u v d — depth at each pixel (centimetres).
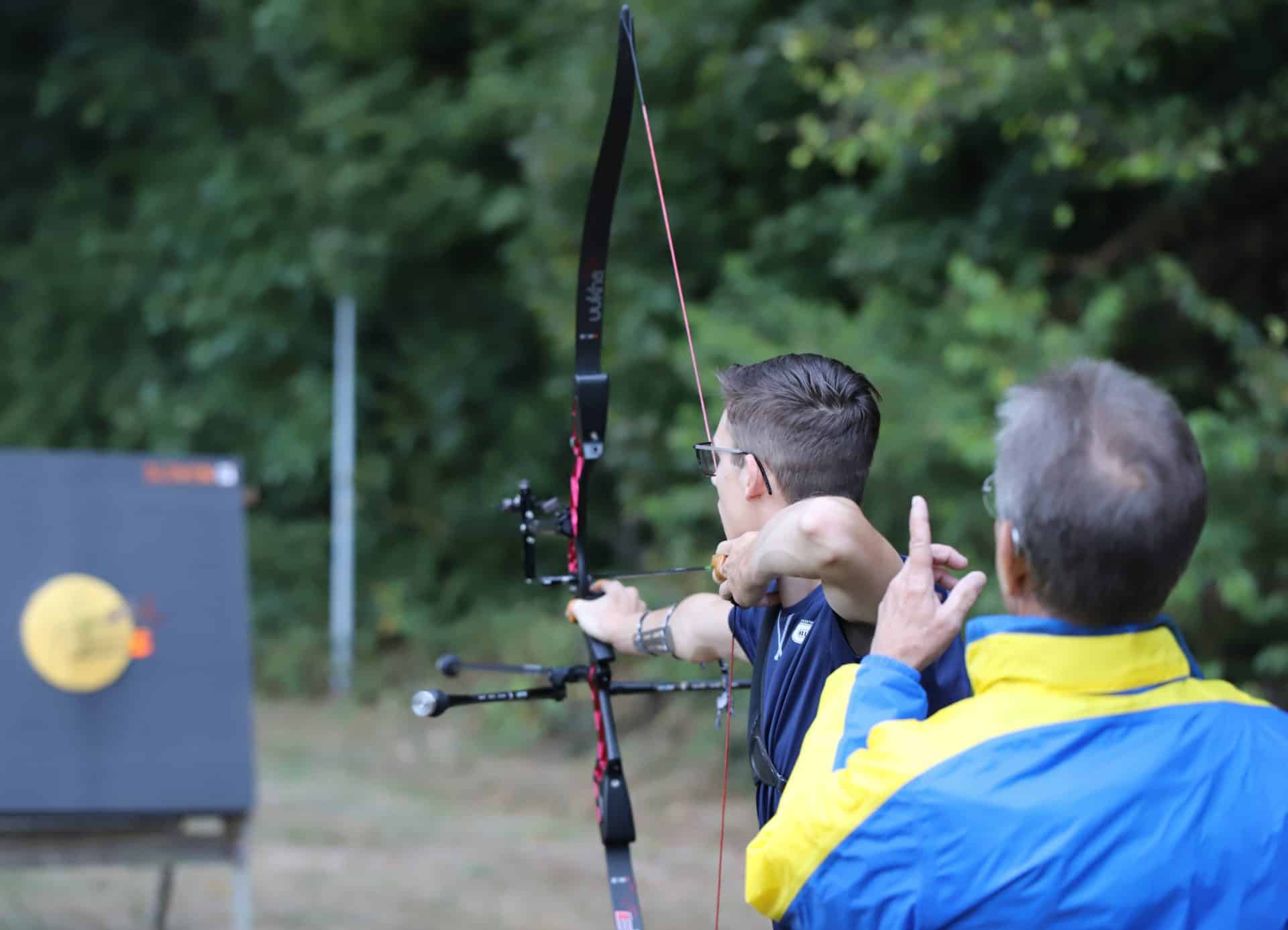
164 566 1065
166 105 2902
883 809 294
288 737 2102
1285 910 285
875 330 1650
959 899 287
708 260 2045
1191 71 1608
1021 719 295
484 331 2633
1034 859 283
